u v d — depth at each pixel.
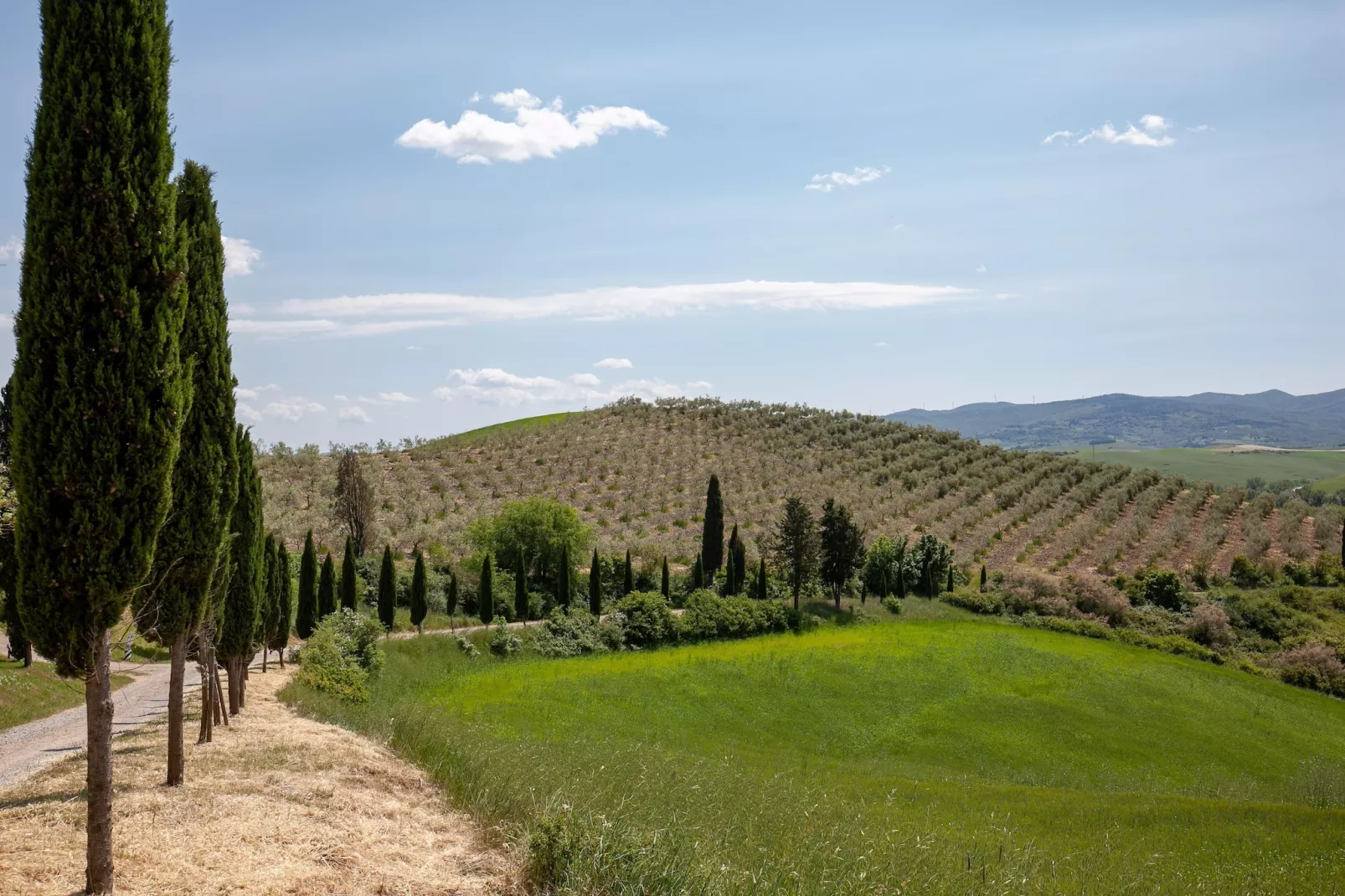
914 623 60.88
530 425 128.75
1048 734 38.16
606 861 9.02
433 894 8.63
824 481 105.56
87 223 7.47
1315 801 29.03
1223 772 34.97
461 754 14.34
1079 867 14.93
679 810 11.02
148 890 7.82
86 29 7.61
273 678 30.33
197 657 15.98
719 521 67.38
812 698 40.25
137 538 7.72
